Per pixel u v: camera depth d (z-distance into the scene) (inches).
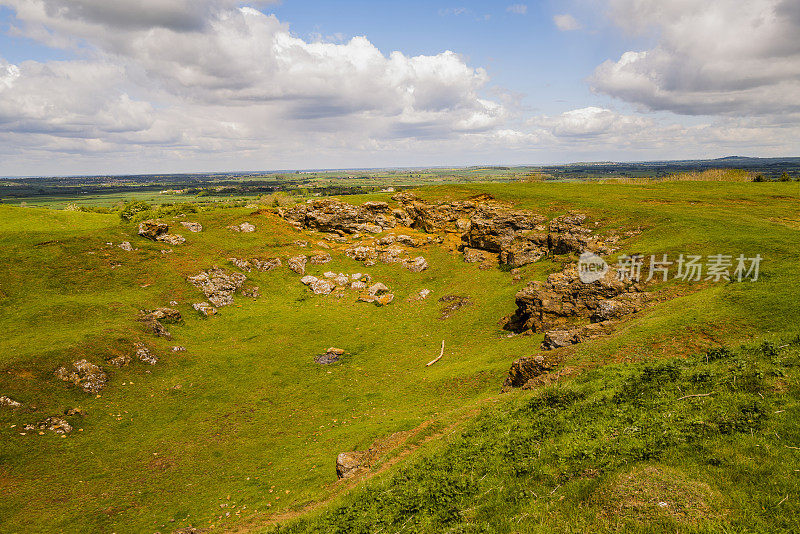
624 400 715.4
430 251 3083.2
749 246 1795.0
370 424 1341.0
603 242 2393.0
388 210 3649.1
